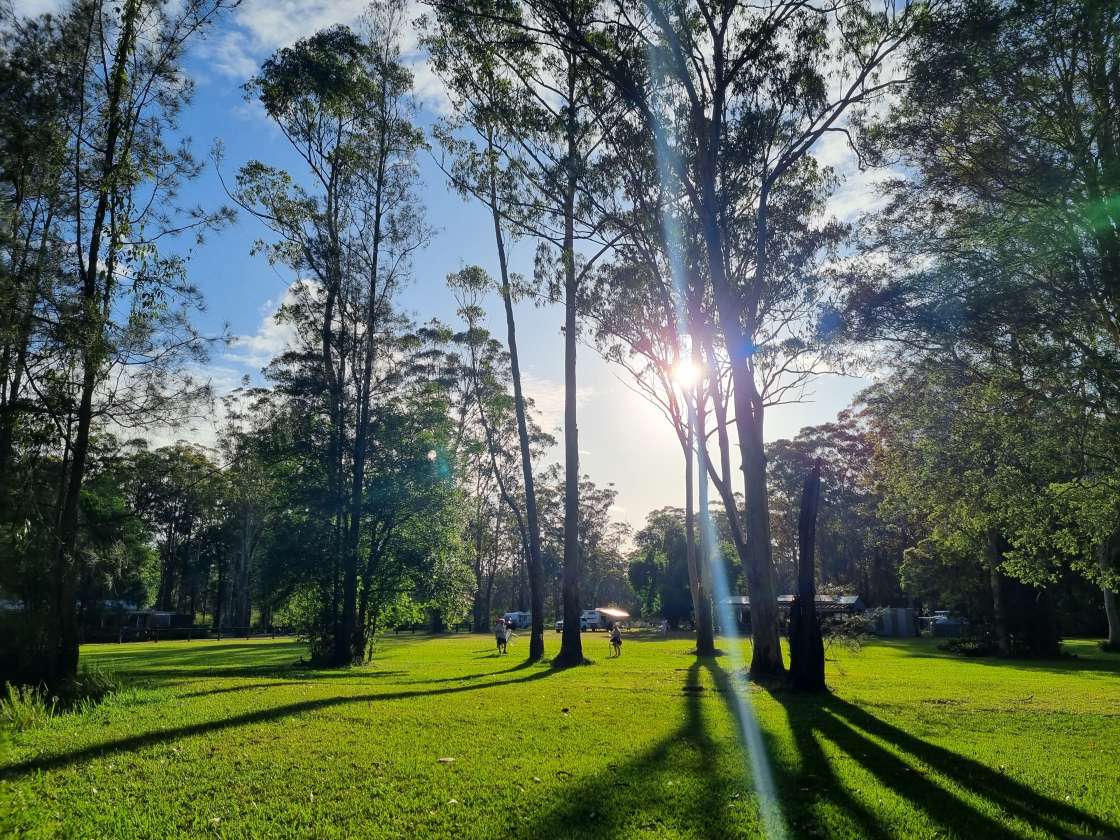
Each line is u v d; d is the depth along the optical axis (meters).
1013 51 14.69
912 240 17.31
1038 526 21.44
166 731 9.70
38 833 5.66
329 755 8.37
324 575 26.58
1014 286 15.34
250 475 24.98
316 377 27.16
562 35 17.16
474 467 43.12
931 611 68.69
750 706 12.90
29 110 15.15
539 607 27.66
